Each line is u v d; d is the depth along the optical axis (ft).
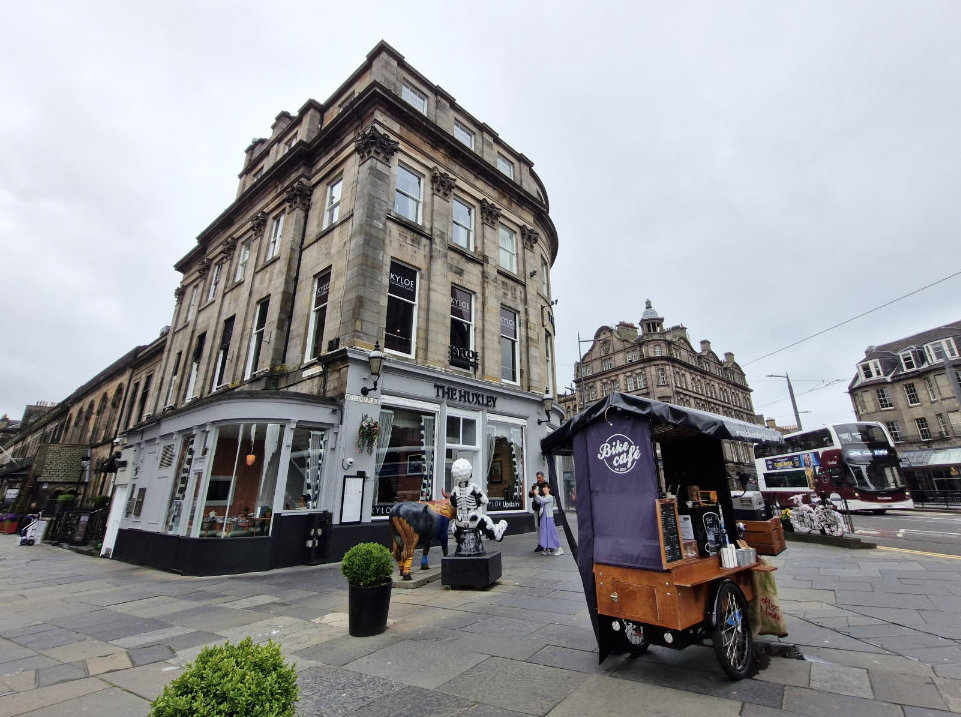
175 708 6.34
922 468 114.83
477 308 52.90
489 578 24.50
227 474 34.47
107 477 88.58
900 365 154.10
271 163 67.87
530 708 11.37
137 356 93.81
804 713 10.71
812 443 80.33
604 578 13.91
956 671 12.88
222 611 21.79
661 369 164.35
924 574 25.82
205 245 75.00
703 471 17.80
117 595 26.09
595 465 14.99
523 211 65.05
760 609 15.44
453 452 44.96
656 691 12.07
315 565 33.14
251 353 53.26
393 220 45.91
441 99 56.59
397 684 13.05
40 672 14.57
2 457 206.18
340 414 37.04
